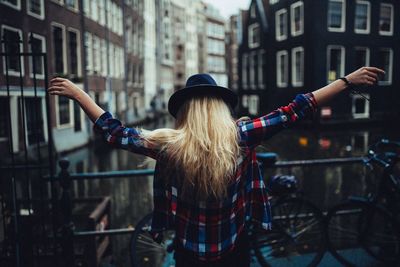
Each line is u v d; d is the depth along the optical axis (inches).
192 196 48.6
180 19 2257.6
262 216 52.5
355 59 685.9
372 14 619.2
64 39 582.9
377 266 110.7
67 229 113.0
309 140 589.9
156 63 1622.8
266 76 1056.2
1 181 110.3
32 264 115.6
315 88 747.4
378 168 115.1
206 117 48.6
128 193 317.7
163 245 109.1
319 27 725.9
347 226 145.3
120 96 989.2
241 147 49.3
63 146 550.9
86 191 328.5
